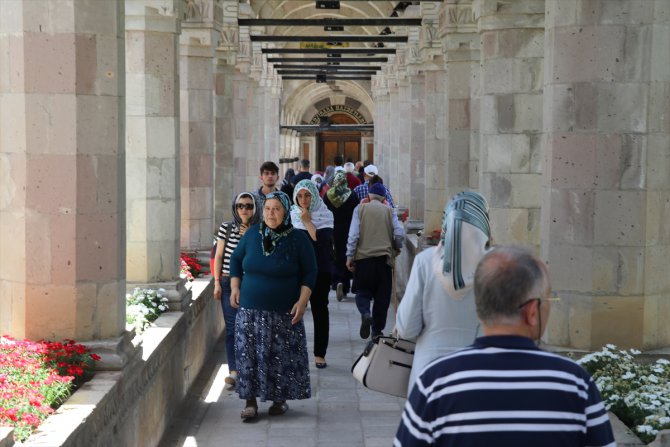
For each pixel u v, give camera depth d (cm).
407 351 470
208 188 1184
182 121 1171
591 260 640
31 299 586
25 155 578
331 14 2870
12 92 579
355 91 4784
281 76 3073
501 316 280
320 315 927
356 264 972
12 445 423
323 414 772
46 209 582
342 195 1163
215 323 1085
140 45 879
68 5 571
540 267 283
